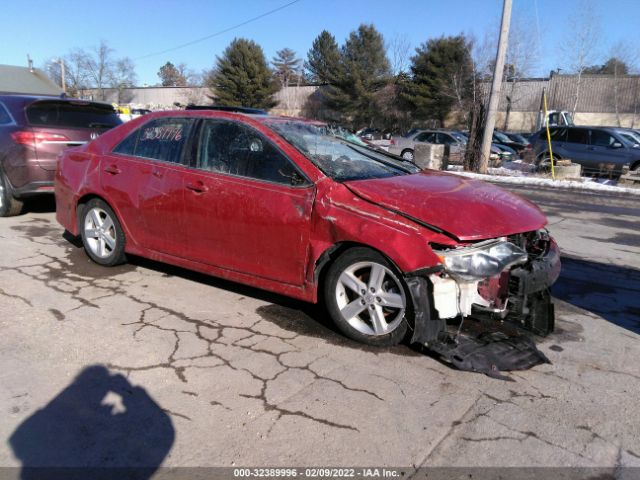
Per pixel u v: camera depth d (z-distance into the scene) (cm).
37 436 262
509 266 341
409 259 324
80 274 498
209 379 318
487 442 267
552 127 1792
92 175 501
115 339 366
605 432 278
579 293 505
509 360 346
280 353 354
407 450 259
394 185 373
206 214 418
